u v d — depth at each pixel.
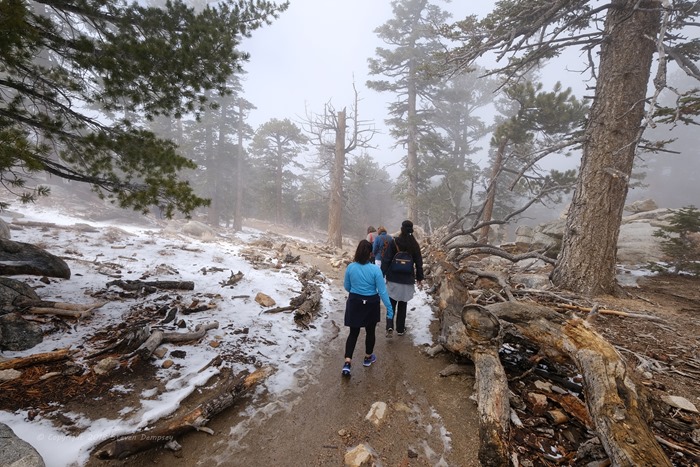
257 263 9.27
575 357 3.18
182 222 18.53
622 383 2.74
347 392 3.77
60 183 18.02
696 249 8.25
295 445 2.90
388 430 3.15
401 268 5.21
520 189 15.95
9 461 1.99
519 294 6.47
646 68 6.39
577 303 5.91
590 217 6.65
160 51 4.05
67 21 4.45
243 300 6.05
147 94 4.35
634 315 5.39
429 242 11.84
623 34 6.39
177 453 2.68
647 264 9.58
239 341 4.54
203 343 4.30
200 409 2.99
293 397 3.61
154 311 4.89
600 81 6.77
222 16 4.88
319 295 6.95
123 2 4.37
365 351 4.66
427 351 4.74
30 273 4.84
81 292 4.89
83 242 8.32
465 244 8.58
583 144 7.00
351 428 3.16
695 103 5.16
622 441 2.28
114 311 4.59
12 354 3.27
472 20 8.27
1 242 4.85
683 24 6.37
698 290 7.30
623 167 6.45
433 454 2.85
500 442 2.62
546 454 2.69
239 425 3.09
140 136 4.40
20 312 3.79
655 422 2.95
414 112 23.36
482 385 3.27
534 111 12.87
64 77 4.01
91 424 2.70
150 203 4.23
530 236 12.62
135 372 3.48
